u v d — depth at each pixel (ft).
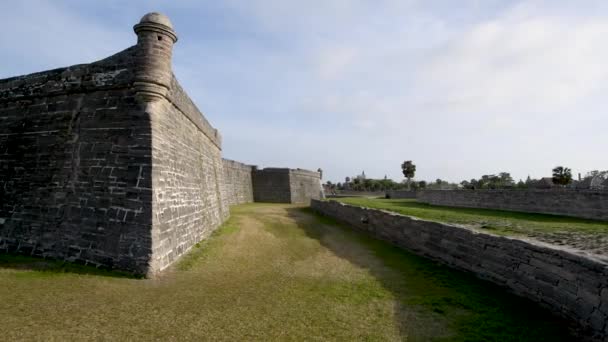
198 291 24.56
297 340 17.21
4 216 33.91
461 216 51.78
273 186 147.54
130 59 32.76
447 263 32.58
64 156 33.50
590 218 47.44
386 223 47.03
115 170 31.19
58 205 32.27
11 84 37.83
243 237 48.55
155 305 21.38
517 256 23.63
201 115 54.44
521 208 60.39
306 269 31.60
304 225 63.31
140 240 28.60
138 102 32.17
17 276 25.32
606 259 17.49
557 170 138.72
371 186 293.23
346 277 28.84
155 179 30.78
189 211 41.14
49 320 18.30
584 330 17.19
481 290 24.53
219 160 75.00
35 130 35.53
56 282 24.58
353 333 18.06
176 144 38.37
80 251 30.01
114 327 17.94
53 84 35.55
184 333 17.62
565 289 19.07
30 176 34.27
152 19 31.94
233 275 29.22
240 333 17.85
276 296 23.79
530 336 17.04
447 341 16.99
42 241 31.71
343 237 50.44
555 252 20.10
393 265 33.01
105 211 30.40
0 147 36.47
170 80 33.63
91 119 33.53
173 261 32.71
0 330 16.81
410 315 20.36
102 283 25.12
